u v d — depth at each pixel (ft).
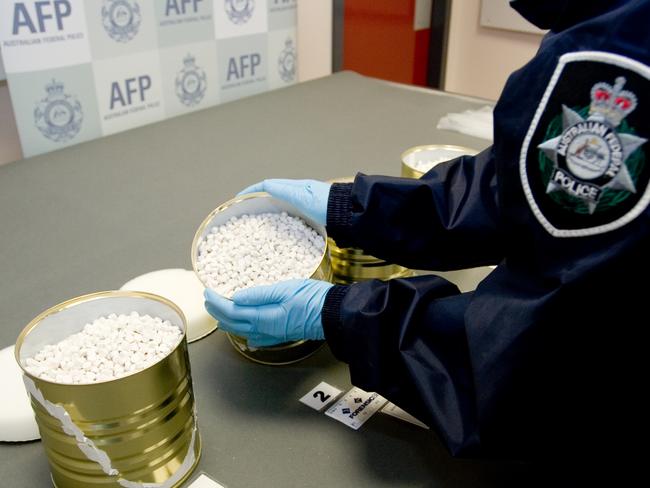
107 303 2.06
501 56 9.15
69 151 4.42
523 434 1.76
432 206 2.28
